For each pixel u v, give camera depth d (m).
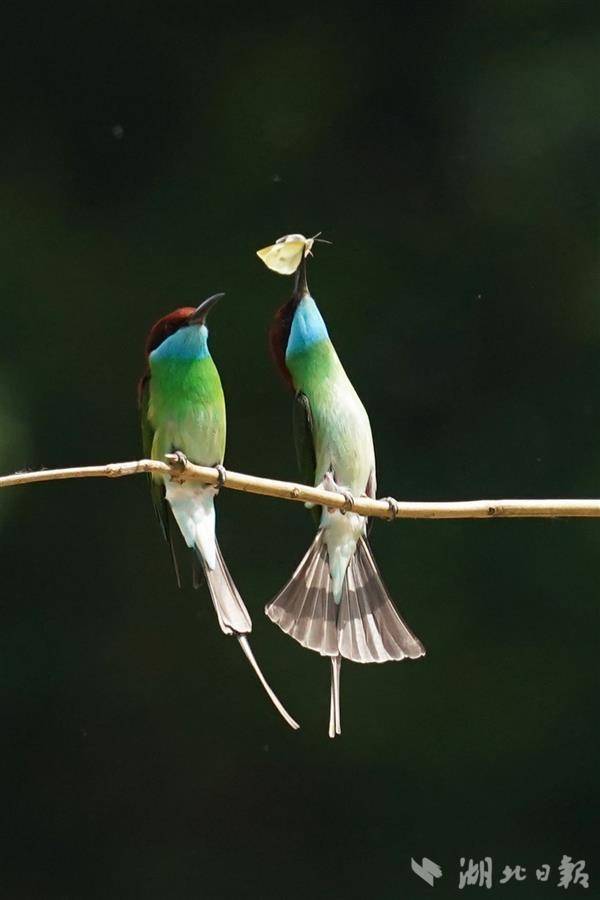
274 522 14.53
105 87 15.45
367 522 7.86
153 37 15.45
